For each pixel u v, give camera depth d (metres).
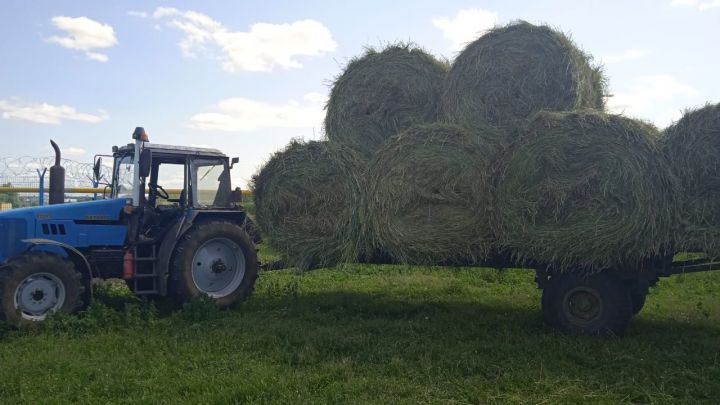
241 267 6.83
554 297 5.55
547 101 5.93
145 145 6.71
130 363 4.40
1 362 4.40
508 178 5.35
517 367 4.32
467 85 6.18
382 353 4.62
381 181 5.80
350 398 3.71
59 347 4.80
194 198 6.79
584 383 4.05
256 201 6.61
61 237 6.12
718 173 4.90
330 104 7.18
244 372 4.17
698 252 5.01
